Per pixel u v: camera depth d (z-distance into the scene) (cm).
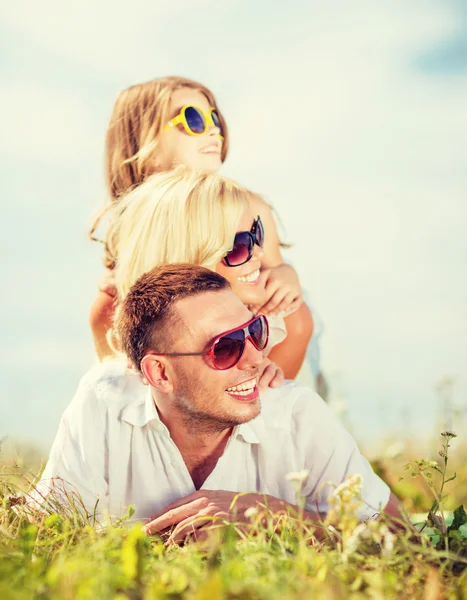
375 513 281
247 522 258
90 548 220
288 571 207
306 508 294
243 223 337
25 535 226
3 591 183
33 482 299
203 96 468
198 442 283
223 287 274
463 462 424
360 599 192
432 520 260
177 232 315
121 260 326
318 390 475
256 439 287
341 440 296
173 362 268
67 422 301
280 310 385
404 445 438
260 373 305
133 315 277
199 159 457
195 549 220
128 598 187
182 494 289
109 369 306
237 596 184
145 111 457
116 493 294
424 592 208
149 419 284
